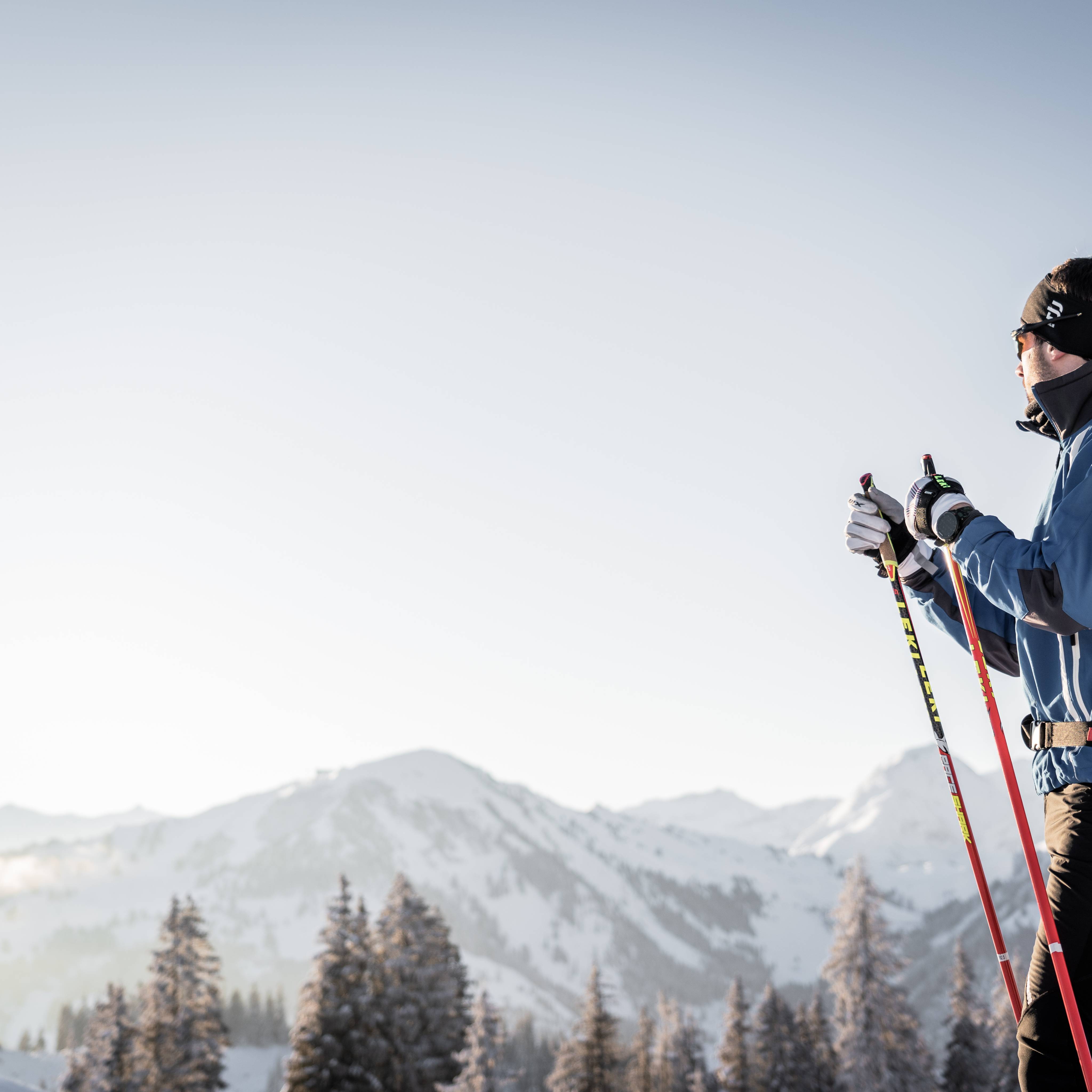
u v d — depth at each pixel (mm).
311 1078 33594
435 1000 40469
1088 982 2199
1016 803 2287
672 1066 61000
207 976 44031
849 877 39938
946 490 2488
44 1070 127562
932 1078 38312
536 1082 84312
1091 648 2227
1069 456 2359
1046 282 2439
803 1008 53219
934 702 2631
